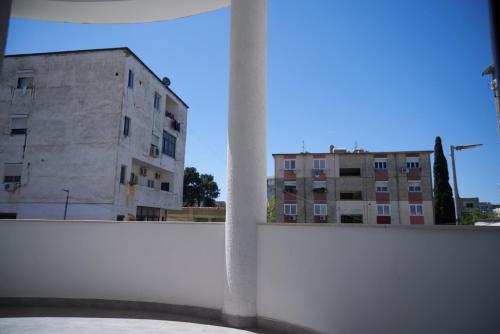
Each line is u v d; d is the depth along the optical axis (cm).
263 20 757
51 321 659
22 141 2617
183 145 3628
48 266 799
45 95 2641
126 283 777
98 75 2611
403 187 5028
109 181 2488
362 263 508
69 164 2544
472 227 396
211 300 717
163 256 767
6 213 2555
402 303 453
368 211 5031
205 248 741
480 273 385
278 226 646
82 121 2578
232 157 705
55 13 948
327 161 5216
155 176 3241
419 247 443
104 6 926
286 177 5266
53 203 2519
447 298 409
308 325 570
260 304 653
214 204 6316
